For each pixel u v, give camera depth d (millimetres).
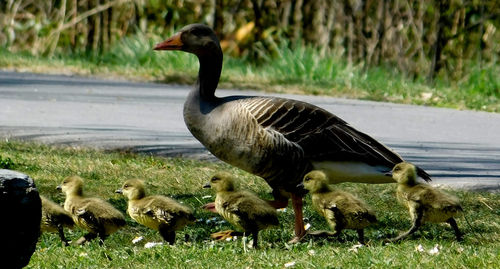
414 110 22156
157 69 28031
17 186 7012
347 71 27469
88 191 12516
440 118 20922
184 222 9773
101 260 8828
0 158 13656
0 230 6988
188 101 10844
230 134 10336
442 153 16109
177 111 20688
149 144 16078
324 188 9773
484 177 13836
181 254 8914
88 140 16328
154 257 8828
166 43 11227
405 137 17969
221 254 8922
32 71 27844
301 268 8273
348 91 24906
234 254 8953
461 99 24297
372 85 25688
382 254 8680
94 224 9688
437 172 14234
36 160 14320
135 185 10039
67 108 20453
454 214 9555
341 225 9617
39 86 24250
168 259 8742
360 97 24406
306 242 9805
